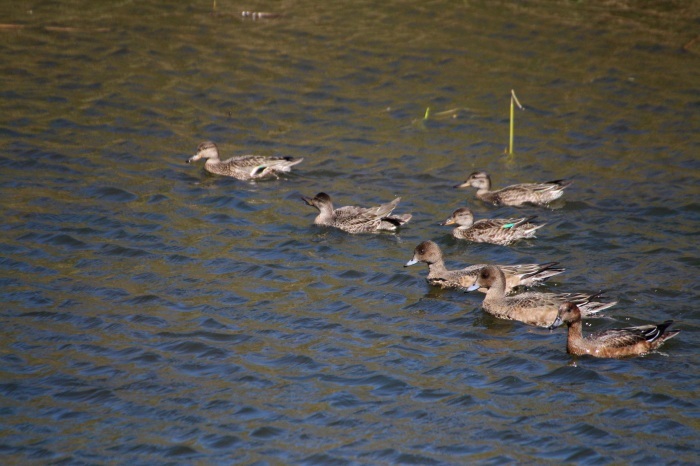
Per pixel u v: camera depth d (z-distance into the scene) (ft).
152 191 74.18
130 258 63.26
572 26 108.06
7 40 102.68
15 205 69.97
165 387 48.91
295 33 107.34
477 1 115.85
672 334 50.96
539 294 56.75
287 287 60.03
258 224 69.72
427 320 56.29
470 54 101.50
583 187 75.36
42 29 106.32
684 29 106.83
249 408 47.21
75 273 60.90
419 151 83.05
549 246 65.82
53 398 47.80
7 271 60.64
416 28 108.47
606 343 51.37
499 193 73.72
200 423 46.03
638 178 76.38
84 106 88.94
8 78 93.56
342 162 81.00
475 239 67.82
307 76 97.04
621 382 48.75
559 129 86.33
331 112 90.22
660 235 66.28
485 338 54.03
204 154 78.74
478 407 47.09
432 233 69.41
